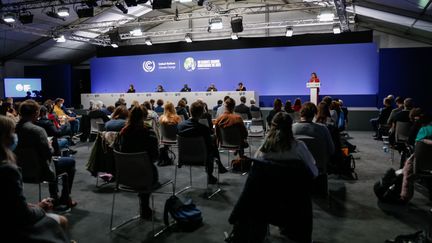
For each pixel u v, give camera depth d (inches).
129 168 117.9
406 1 292.2
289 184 86.2
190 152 157.6
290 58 540.1
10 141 66.0
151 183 118.3
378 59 505.4
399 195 145.9
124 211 145.2
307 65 534.0
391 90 472.1
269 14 570.6
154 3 346.9
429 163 131.7
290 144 91.4
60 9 375.6
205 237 117.8
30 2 382.9
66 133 315.9
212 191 170.7
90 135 333.1
